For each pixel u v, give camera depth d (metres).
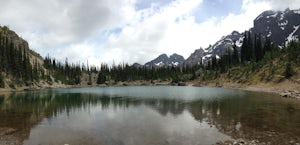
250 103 49.72
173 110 42.47
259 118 32.88
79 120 34.25
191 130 27.03
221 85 142.38
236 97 65.12
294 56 102.19
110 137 24.64
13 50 147.25
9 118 36.31
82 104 54.78
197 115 36.69
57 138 24.50
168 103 53.75
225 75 155.88
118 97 74.31
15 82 133.38
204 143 22.08
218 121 31.61
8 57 140.88
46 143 22.80
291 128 26.77
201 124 30.11
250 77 120.81
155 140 23.33
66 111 43.47
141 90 118.62
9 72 137.12
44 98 72.81
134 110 43.59
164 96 74.38
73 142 23.02
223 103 51.34
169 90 112.38
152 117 35.75
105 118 35.59
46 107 49.53
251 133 24.98
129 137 24.55
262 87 97.56
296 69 92.12
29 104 55.28
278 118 32.66
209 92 90.00
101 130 27.72
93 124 31.23
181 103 53.12
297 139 22.38
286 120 31.23
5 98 72.81
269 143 21.34
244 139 22.92
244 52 178.25
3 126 30.47
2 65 135.12
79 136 25.19
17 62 143.12
